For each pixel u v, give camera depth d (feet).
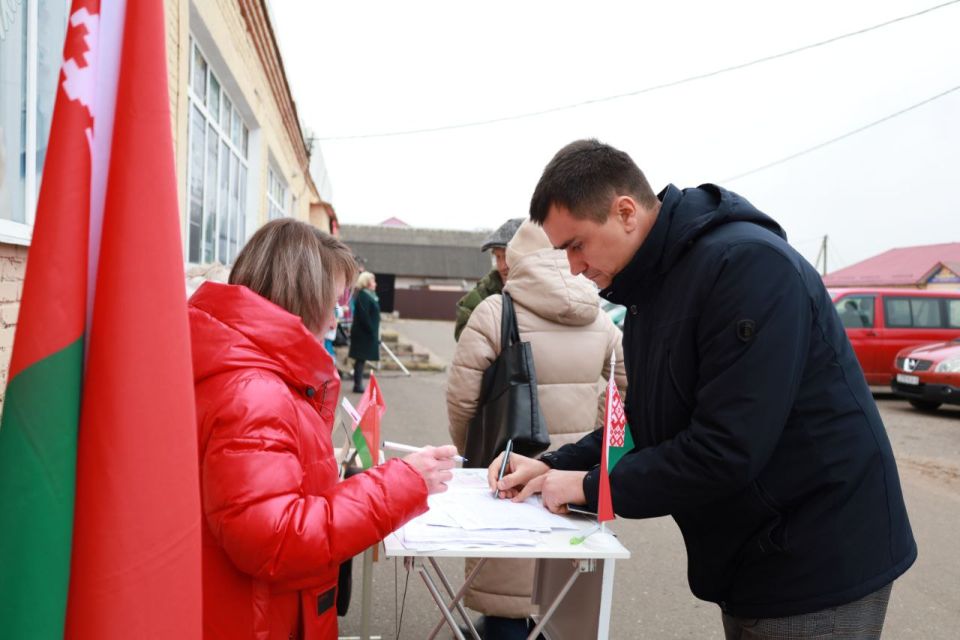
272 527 3.55
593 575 5.26
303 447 4.05
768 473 4.46
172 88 12.89
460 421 8.21
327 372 4.23
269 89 29.01
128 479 2.47
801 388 4.38
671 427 4.85
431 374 38.58
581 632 5.50
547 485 5.40
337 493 3.92
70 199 2.40
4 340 7.13
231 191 23.59
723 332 4.29
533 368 7.55
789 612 4.44
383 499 3.95
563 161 4.97
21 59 7.45
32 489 2.35
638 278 4.96
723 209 4.67
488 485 6.13
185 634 2.64
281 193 41.29
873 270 141.38
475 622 9.39
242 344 3.88
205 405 3.70
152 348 2.52
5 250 7.09
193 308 4.01
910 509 16.07
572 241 5.06
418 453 4.42
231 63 19.65
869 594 4.43
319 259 4.50
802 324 4.28
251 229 27.27
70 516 2.41
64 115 2.40
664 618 10.32
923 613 10.79
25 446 2.35
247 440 3.63
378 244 161.99
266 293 4.39
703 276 4.46
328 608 4.36
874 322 32.17
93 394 2.46
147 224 2.52
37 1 7.66
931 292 32.99
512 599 7.97
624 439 5.22
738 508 4.58
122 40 2.55
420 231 169.27
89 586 2.44
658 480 4.52
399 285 159.33
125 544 2.47
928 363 27.91
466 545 4.60
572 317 7.82
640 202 4.89
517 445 7.30
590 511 5.05
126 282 2.48
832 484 4.38
